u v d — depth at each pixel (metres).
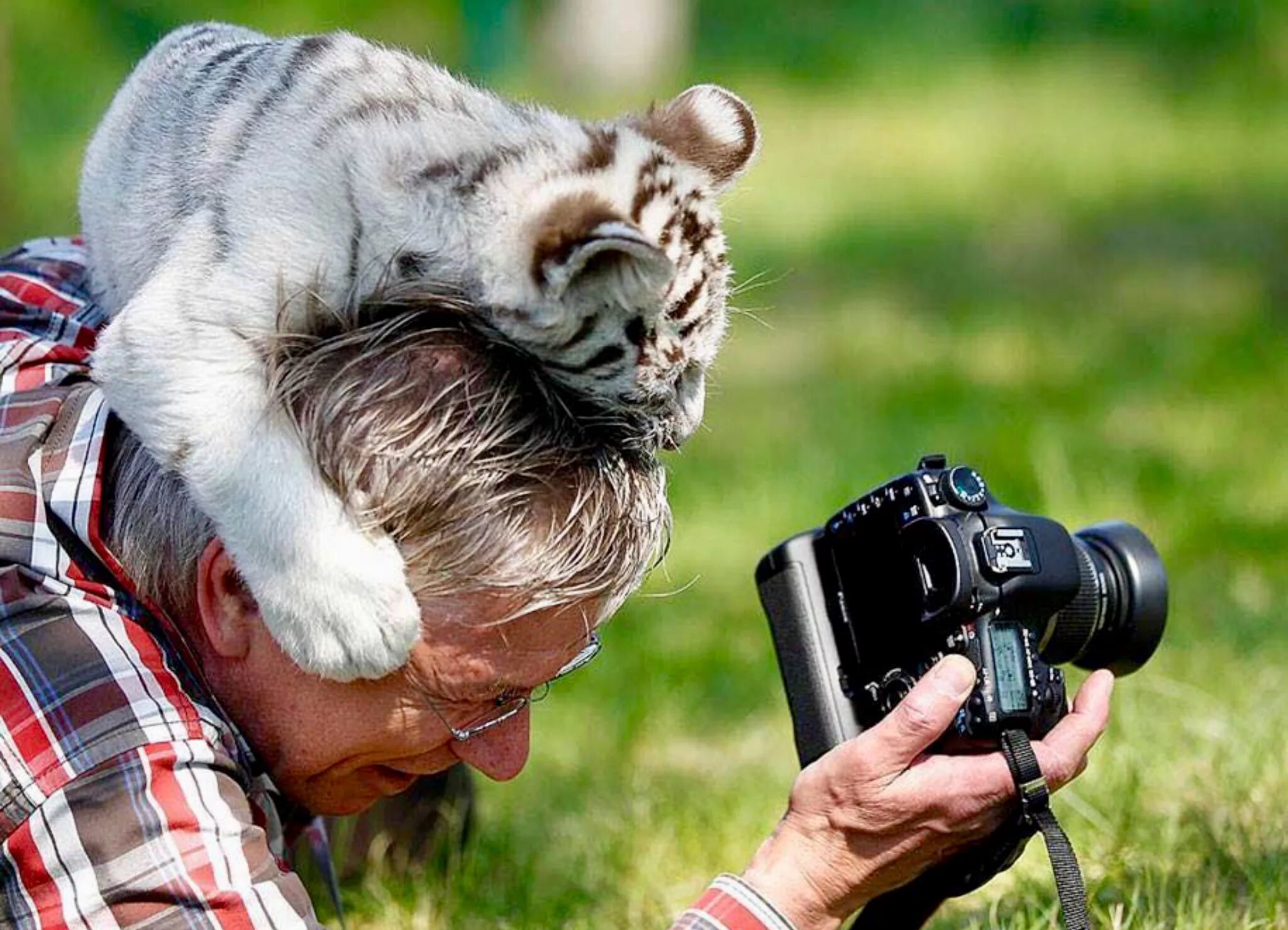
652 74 19.59
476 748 2.88
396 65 3.08
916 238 13.34
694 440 8.65
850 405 9.11
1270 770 4.17
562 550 2.65
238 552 2.66
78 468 2.79
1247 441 7.81
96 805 2.55
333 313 2.75
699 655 6.02
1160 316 10.59
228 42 3.35
